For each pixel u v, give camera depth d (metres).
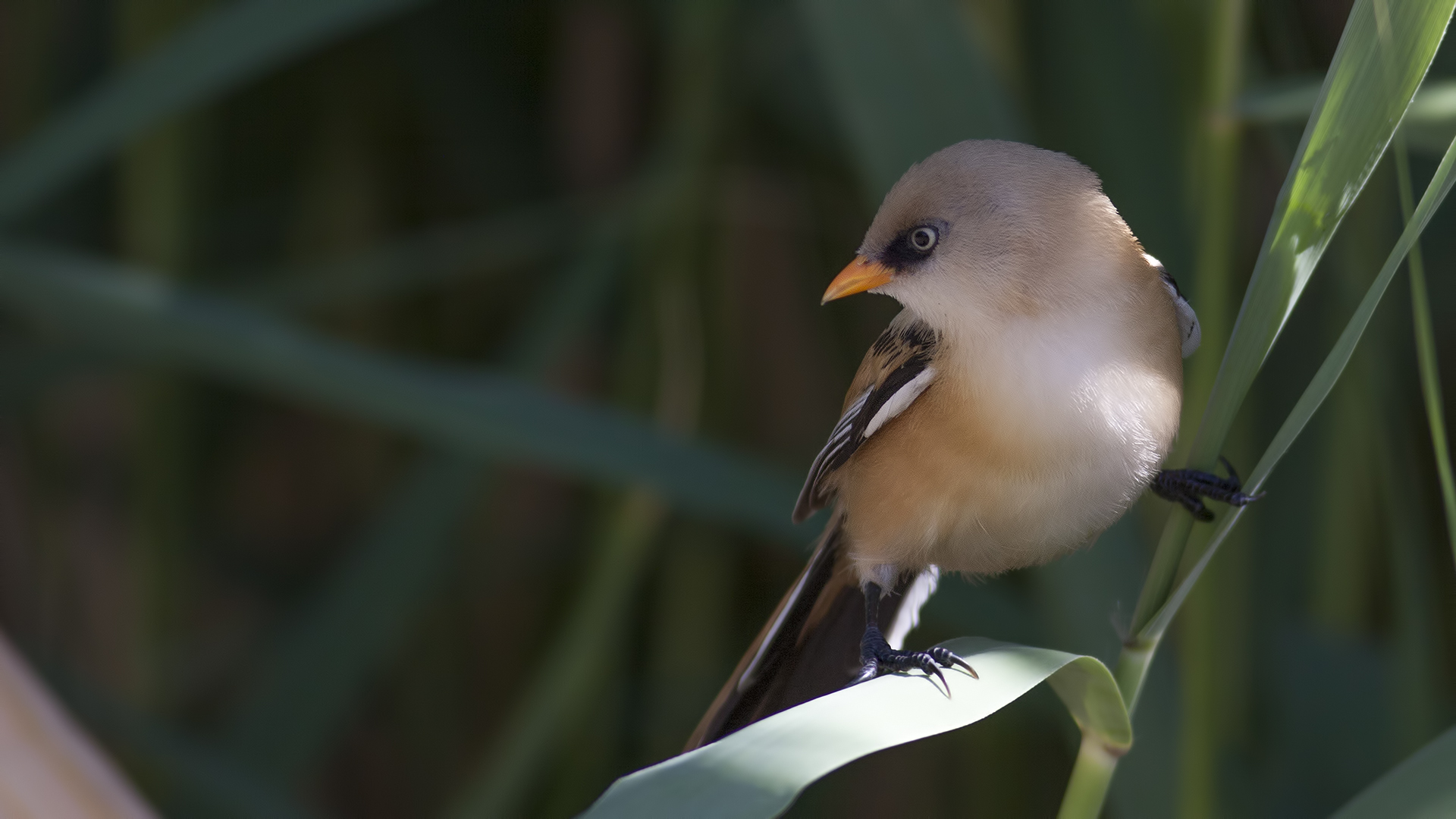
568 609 2.92
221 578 2.96
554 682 2.88
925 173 2.81
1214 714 2.81
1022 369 2.80
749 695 2.81
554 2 2.95
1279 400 2.89
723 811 2.73
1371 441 2.86
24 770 2.75
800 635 2.82
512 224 2.92
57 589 2.94
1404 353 2.87
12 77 2.93
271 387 2.93
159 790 2.90
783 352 2.94
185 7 2.90
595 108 2.95
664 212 2.90
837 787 2.93
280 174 2.99
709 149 2.90
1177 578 2.77
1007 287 2.80
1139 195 2.83
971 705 2.75
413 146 2.96
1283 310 2.76
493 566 2.95
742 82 2.92
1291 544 2.88
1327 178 2.76
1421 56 2.75
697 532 2.92
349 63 2.94
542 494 2.97
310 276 2.91
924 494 2.80
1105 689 2.76
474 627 2.95
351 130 2.95
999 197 2.80
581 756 2.90
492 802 2.87
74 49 2.95
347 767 2.97
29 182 2.85
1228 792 2.84
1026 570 2.90
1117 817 2.83
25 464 2.94
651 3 2.93
